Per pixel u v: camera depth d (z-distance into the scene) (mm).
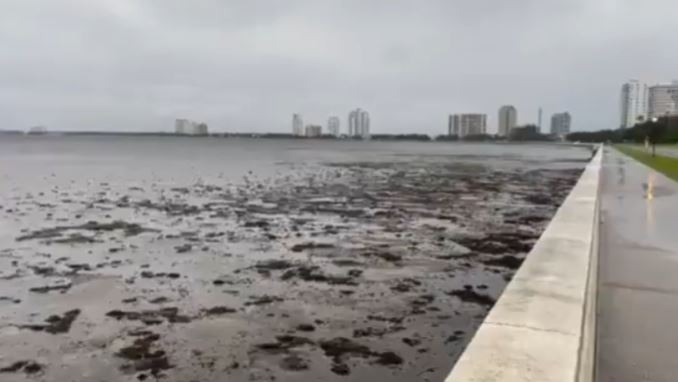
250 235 15219
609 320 4984
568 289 3613
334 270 11031
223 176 39844
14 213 19984
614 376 3900
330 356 6766
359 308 8578
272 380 6160
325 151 113000
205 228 16500
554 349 2590
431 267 11156
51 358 6828
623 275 6570
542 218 17891
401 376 6191
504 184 31781
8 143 165625
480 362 2441
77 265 11695
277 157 79062
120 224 17328
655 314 5133
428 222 17188
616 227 10164
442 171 45188
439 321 7926
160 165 55594
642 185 19156
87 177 38500
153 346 7172
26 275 10836
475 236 14594
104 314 8461
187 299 9203
